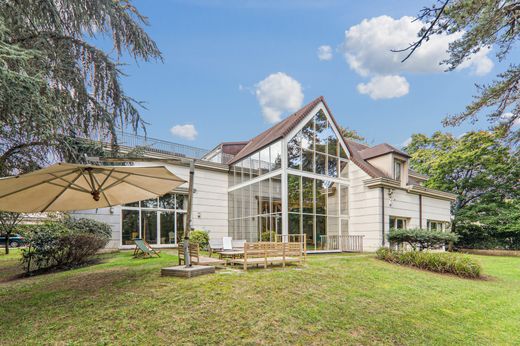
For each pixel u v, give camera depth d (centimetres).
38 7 660
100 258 1152
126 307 537
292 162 1530
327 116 1748
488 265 1500
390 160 1805
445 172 2531
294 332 507
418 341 534
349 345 492
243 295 622
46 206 653
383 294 748
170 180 661
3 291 650
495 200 2409
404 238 1366
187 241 769
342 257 1293
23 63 576
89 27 774
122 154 1002
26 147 802
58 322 484
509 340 580
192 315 521
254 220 1695
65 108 730
